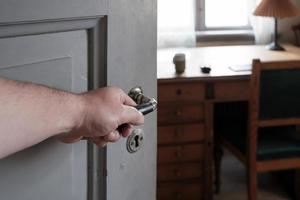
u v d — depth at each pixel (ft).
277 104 6.51
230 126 7.83
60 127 1.73
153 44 2.63
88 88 2.24
